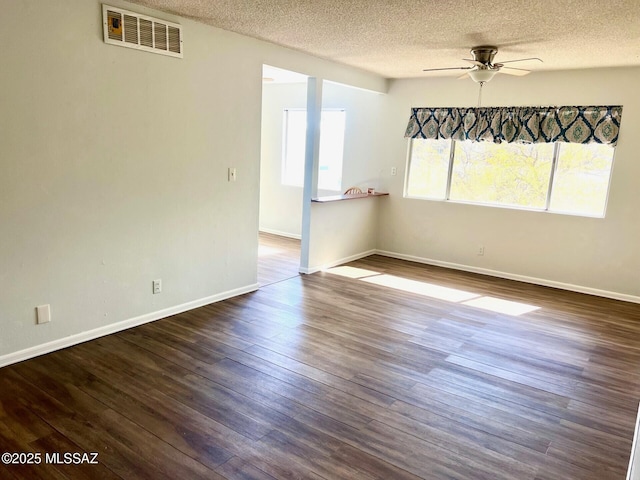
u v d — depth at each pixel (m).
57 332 3.23
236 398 2.73
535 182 5.50
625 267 5.01
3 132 2.77
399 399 2.81
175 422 2.47
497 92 5.51
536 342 3.78
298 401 2.73
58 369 2.98
